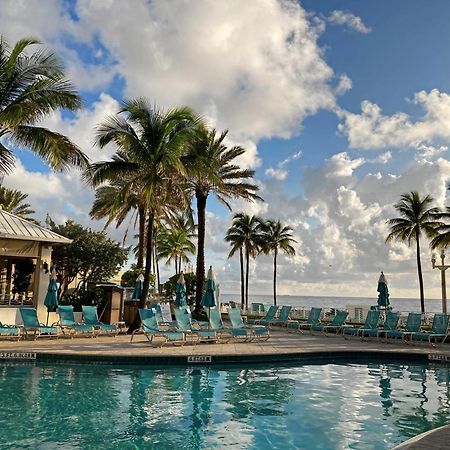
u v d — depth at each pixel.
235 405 8.26
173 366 11.85
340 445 6.29
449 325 16.14
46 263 18.83
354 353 14.16
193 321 20.78
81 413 7.47
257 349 13.95
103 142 17.66
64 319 15.80
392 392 9.55
